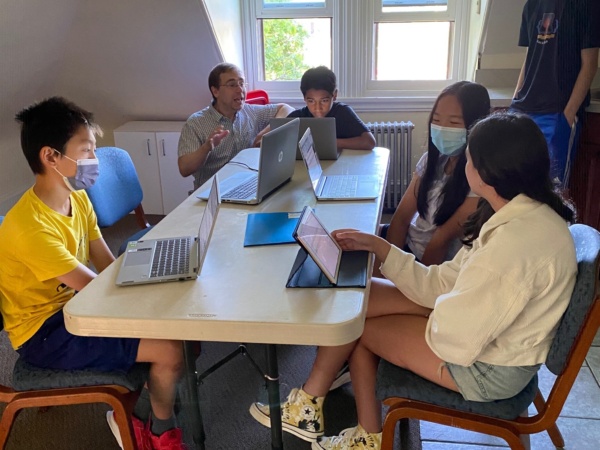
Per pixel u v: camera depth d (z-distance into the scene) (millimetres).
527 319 1179
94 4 2930
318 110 2541
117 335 1198
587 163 2922
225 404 1900
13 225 1443
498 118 1215
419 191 1947
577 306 1146
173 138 3561
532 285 1137
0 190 3516
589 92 2779
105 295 1282
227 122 2812
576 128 2758
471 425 1269
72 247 1583
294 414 1571
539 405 1692
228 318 1158
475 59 3402
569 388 1200
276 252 1482
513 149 1169
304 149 1881
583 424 1840
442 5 3574
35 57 3057
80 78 3508
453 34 3615
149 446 1599
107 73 3473
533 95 2691
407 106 3674
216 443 1776
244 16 3656
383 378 1356
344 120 2625
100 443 1831
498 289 1143
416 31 3643
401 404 1310
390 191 3713
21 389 1412
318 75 2504
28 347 1462
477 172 1230
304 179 2127
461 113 1706
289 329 1138
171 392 1524
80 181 1586
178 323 1166
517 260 1139
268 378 1419
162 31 3109
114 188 2262
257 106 3033
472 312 1161
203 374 1807
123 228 3645
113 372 1404
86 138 1541
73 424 1923
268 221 1696
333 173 2189
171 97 3656
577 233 1344
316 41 3721
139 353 1436
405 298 1539
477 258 1181
